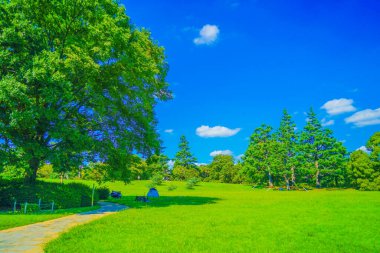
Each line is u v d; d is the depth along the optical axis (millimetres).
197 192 66750
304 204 30578
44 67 20000
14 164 22984
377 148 71312
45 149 22172
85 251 9758
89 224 15680
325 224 17234
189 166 130125
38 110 20609
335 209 25391
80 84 24797
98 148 26734
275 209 25469
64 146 24234
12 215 18781
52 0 24031
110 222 16578
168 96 31703
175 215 20531
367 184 69312
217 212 22875
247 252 10305
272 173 85125
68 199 26422
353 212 23359
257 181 90312
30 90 21344
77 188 29406
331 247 11508
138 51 25594
